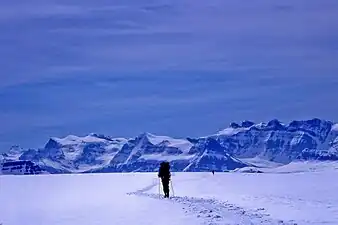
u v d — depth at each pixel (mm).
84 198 40000
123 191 48906
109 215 25500
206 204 28828
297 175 73312
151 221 22047
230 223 20375
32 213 29438
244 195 38094
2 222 25344
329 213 25234
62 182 77500
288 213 25281
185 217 22703
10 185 68812
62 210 30219
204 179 74000
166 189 35781
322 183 51438
